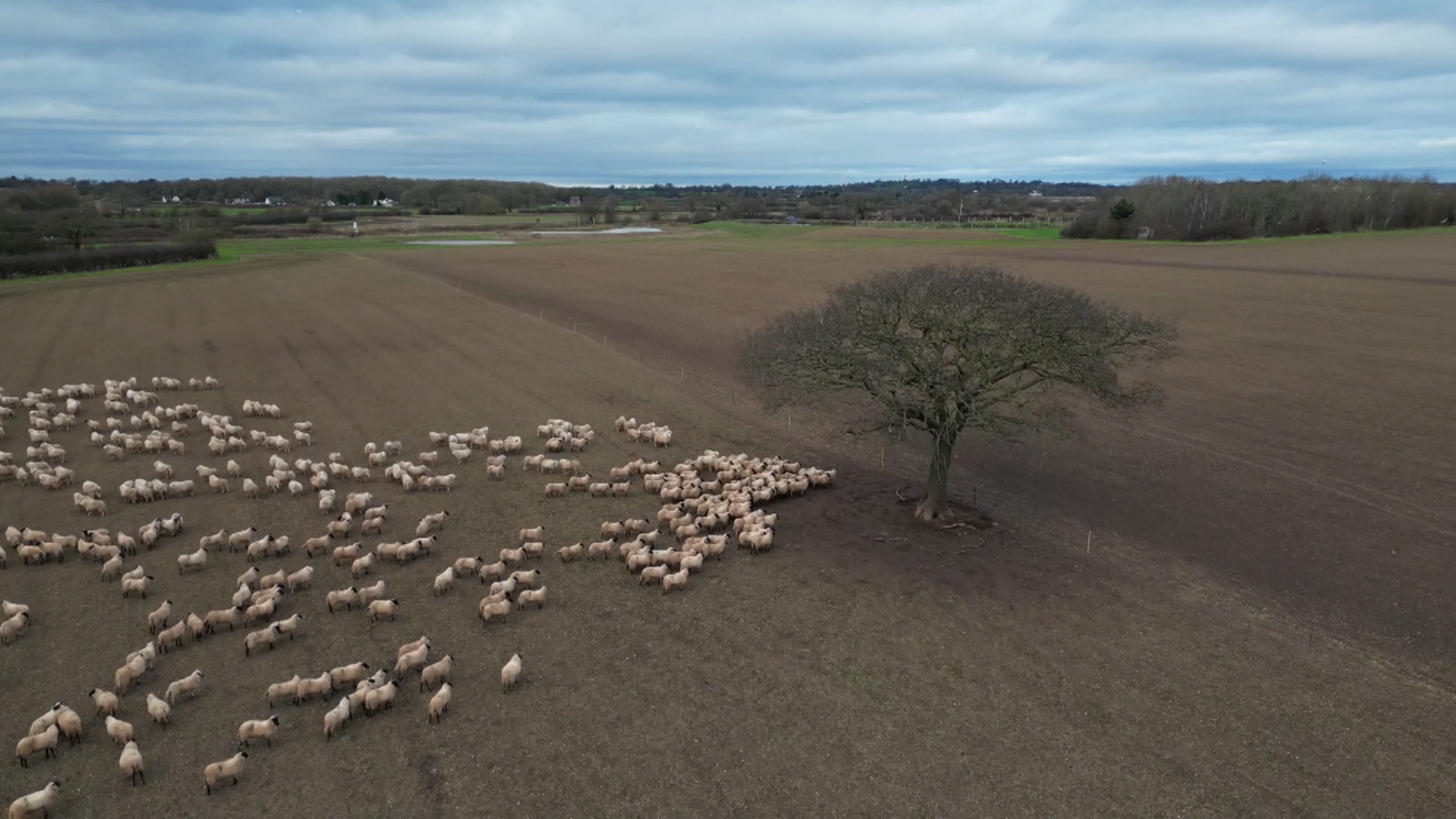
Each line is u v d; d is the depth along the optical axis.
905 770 19.64
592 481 38.94
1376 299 85.38
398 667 23.22
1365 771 19.83
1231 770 19.78
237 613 26.09
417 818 18.12
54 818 18.06
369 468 40.69
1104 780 19.38
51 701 22.17
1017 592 28.39
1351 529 33.62
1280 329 71.31
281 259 131.62
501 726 21.27
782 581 29.11
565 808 18.41
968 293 32.50
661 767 19.70
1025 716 21.66
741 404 52.28
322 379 57.62
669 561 29.98
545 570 30.12
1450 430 45.19
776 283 104.81
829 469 40.59
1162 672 23.70
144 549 31.23
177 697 22.27
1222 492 37.62
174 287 98.06
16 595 27.62
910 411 33.38
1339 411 49.00
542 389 55.59
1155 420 48.12
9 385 54.62
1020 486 38.56
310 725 21.38
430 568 30.25
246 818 18.16
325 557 31.11
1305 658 24.62
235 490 37.38
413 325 76.81
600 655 24.50
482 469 40.72
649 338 72.31
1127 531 33.53
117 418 47.59
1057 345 30.73
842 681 23.16
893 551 31.36
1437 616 27.03
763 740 20.69
